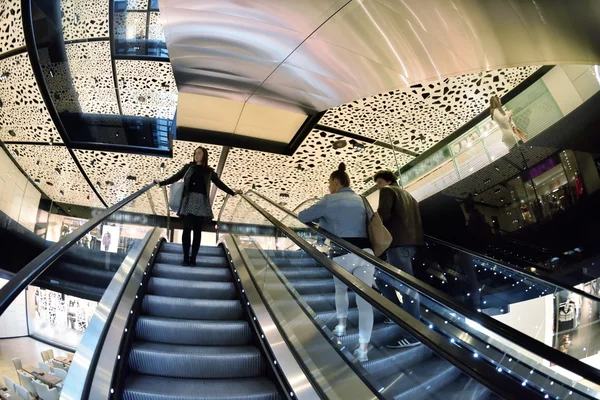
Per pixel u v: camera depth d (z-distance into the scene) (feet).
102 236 15.14
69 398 6.85
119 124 34.81
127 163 36.47
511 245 20.27
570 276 17.44
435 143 27.35
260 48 18.72
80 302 11.30
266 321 11.16
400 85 19.65
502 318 17.21
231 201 37.01
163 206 32.60
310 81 20.81
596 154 16.39
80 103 32.42
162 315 12.35
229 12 16.47
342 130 26.16
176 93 31.40
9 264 31.71
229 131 28.32
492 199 21.50
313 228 12.21
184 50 19.48
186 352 10.07
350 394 7.95
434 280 20.34
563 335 14.93
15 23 23.11
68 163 37.19
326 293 11.54
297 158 30.63
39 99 28.58
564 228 17.70
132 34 27.12
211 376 9.69
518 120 20.18
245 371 9.92
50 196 44.86
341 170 13.28
